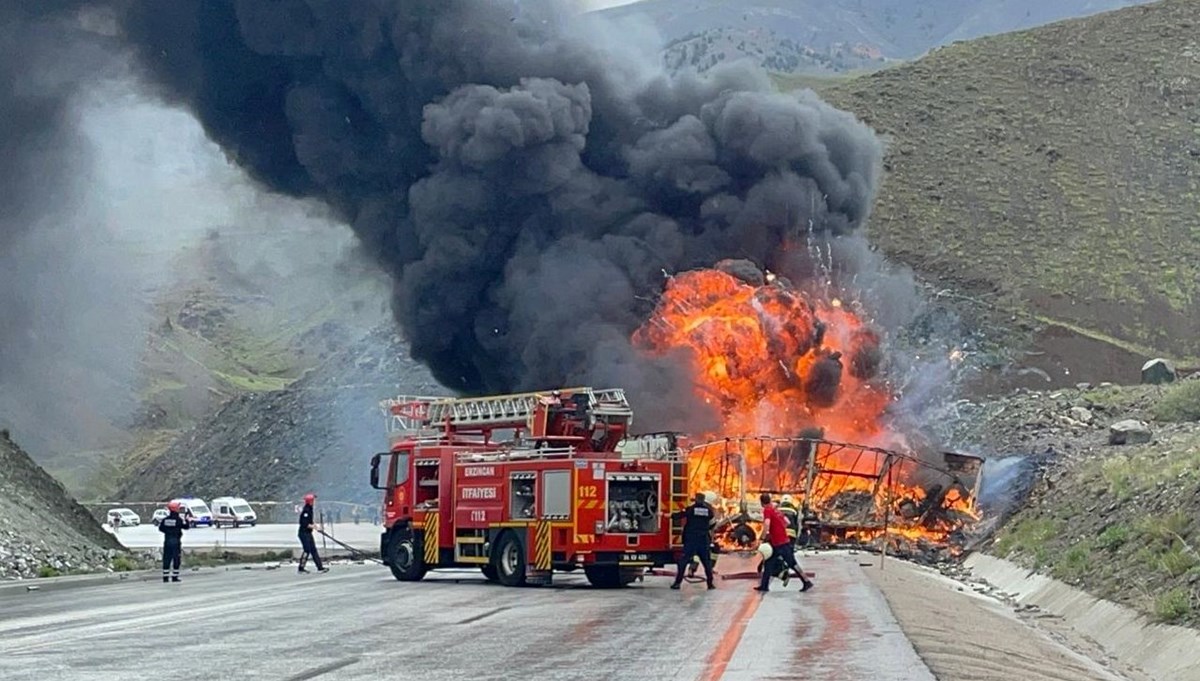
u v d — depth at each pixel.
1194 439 38.28
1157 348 78.62
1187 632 19.27
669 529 28.48
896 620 20.55
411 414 33.34
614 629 19.50
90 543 35.59
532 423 30.67
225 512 71.19
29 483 36.78
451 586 29.53
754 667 15.25
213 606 24.20
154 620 21.38
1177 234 91.06
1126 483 31.89
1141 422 50.88
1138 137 104.81
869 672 14.86
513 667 15.31
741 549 37.66
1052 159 103.00
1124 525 28.45
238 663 15.73
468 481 30.22
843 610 22.41
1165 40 117.94
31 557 31.73
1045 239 91.31
